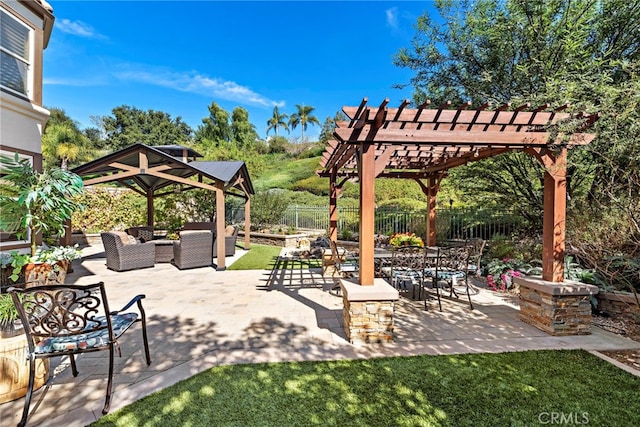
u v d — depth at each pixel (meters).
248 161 27.45
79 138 23.77
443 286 6.92
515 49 7.10
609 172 5.15
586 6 6.17
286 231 14.75
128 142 35.31
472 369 3.25
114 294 6.29
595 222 5.34
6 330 2.94
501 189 8.25
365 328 3.93
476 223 9.76
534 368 3.27
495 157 7.49
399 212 11.65
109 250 8.66
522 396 2.79
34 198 5.23
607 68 5.92
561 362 3.39
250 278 7.68
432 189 8.45
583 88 4.42
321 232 14.55
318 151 35.16
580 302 4.15
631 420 2.47
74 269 8.73
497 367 3.29
